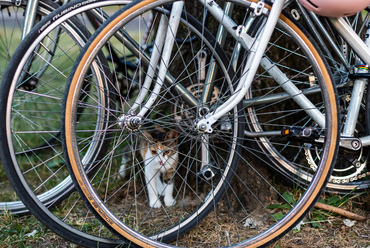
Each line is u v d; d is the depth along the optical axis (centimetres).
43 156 228
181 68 189
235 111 148
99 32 116
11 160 124
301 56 189
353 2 112
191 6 187
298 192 182
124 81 209
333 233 156
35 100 186
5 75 121
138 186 195
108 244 138
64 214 169
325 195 183
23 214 160
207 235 157
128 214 174
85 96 172
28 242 147
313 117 143
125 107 158
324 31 163
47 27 124
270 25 123
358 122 171
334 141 135
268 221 167
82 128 221
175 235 147
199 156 183
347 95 165
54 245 146
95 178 199
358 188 178
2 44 197
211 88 153
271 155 178
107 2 128
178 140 189
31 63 166
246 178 183
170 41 132
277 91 187
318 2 115
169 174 188
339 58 164
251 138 176
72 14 125
